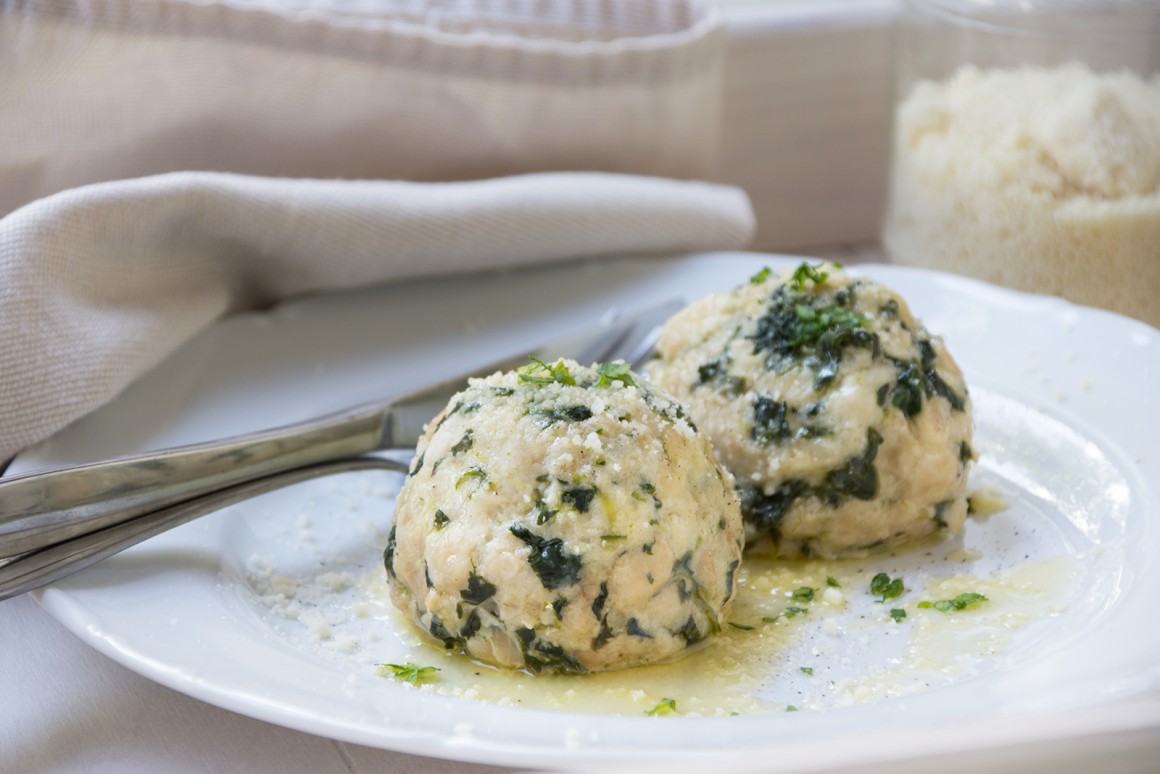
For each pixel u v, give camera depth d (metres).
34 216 0.40
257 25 0.47
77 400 0.39
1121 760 0.31
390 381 0.44
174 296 0.44
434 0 0.52
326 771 0.32
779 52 0.56
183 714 0.34
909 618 0.36
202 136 0.48
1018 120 0.47
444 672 0.35
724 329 0.39
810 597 0.37
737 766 0.30
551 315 0.46
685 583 0.35
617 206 0.48
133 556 0.36
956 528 0.38
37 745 0.33
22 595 0.37
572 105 0.50
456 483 0.35
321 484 0.40
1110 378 0.41
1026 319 0.43
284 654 0.34
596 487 0.34
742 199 0.50
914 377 0.38
